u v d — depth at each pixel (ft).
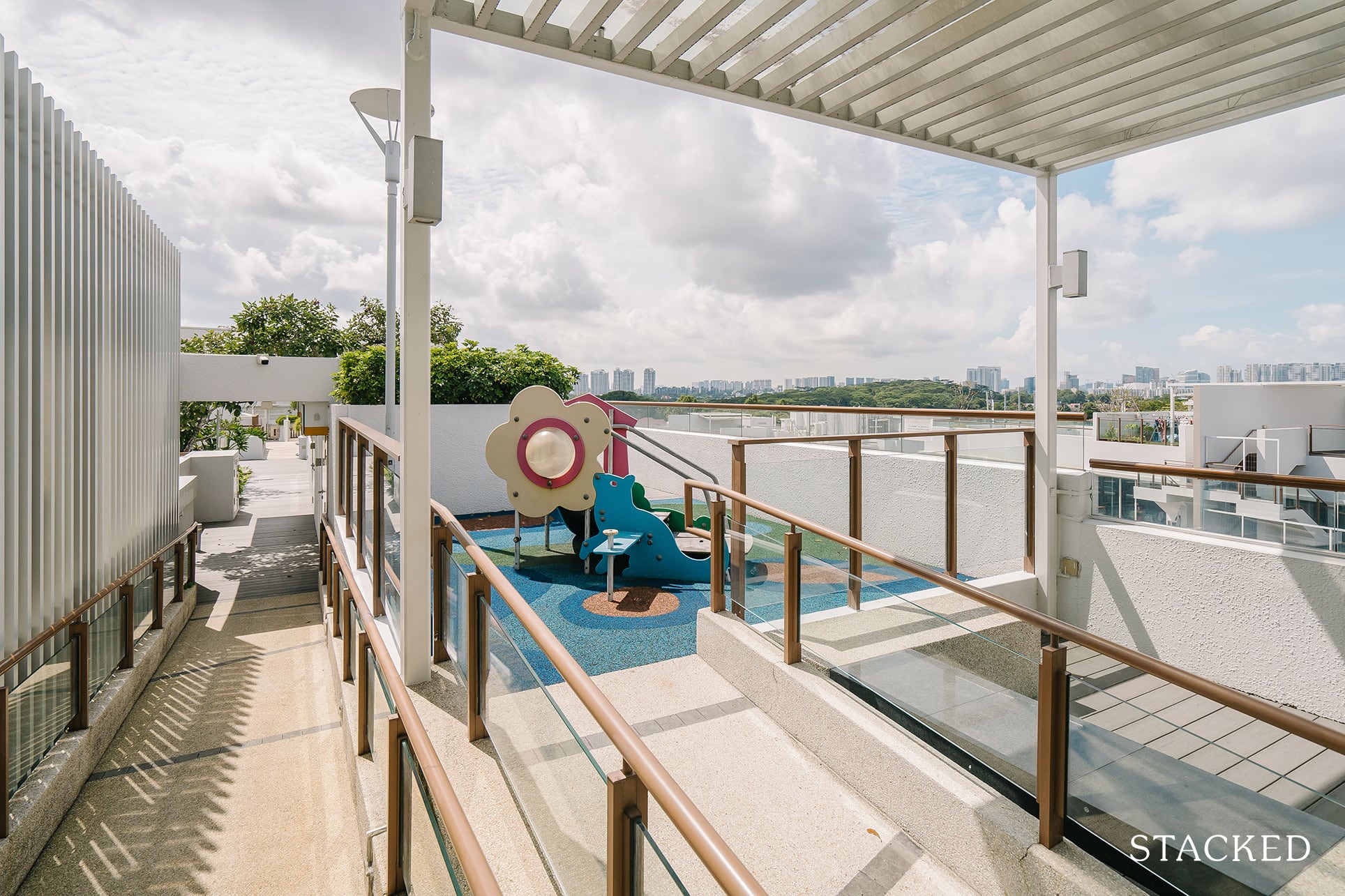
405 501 10.57
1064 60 10.53
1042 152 15.43
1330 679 12.41
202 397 41.52
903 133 13.62
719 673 13.32
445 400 41.47
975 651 8.30
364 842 9.22
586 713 11.59
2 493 14.15
